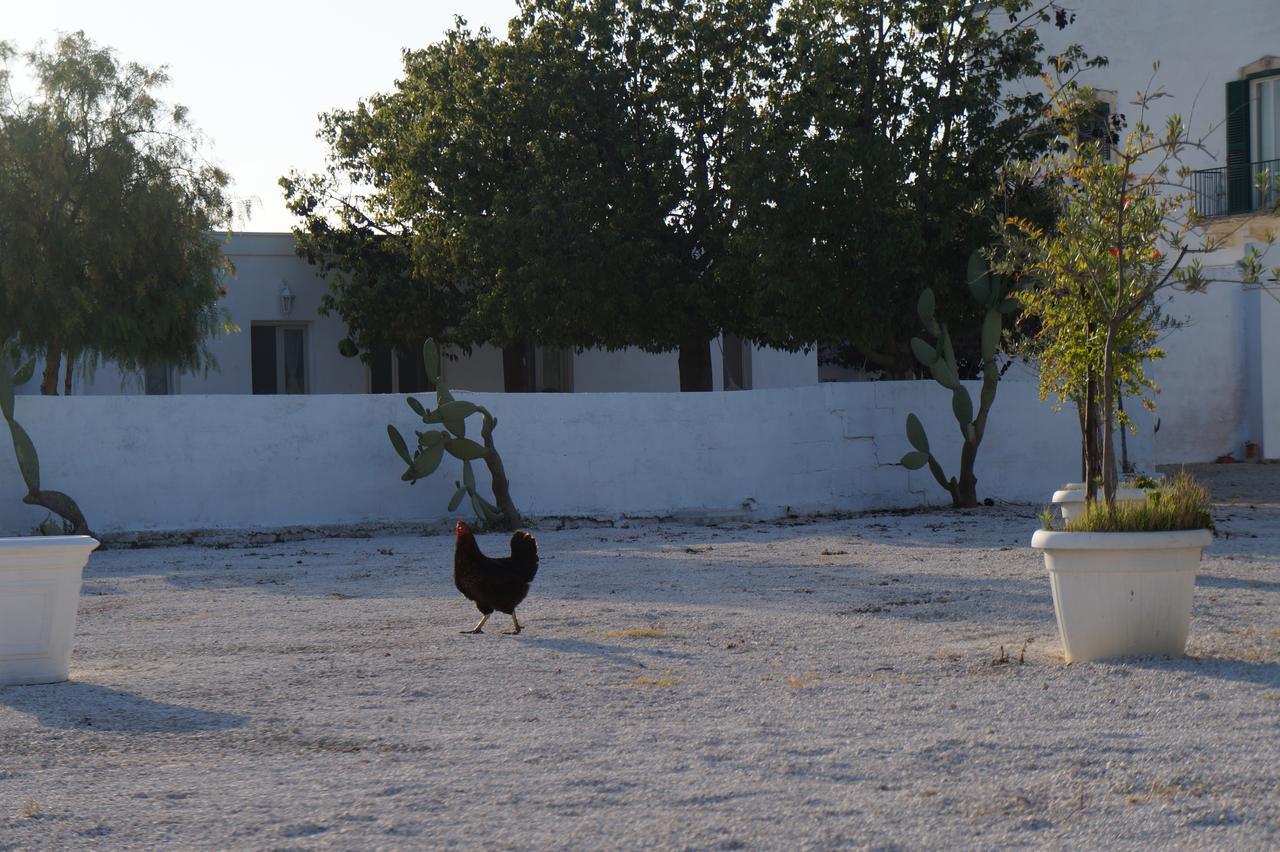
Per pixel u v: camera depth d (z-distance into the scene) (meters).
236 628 10.23
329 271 32.62
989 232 21.16
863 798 5.08
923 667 7.94
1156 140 25.75
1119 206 9.23
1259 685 6.91
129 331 26.95
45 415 17.61
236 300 31.41
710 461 20.38
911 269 21.55
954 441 21.73
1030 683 7.28
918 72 22.41
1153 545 7.70
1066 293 11.27
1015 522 18.42
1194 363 28.34
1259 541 14.66
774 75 25.33
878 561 13.95
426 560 15.05
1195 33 27.38
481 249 25.81
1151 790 5.07
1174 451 28.28
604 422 19.94
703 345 27.81
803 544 16.03
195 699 7.40
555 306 25.28
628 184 25.95
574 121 26.19
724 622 9.98
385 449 19.17
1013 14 23.56
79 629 10.37
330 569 14.38
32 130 26.30
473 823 4.86
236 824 4.91
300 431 18.77
